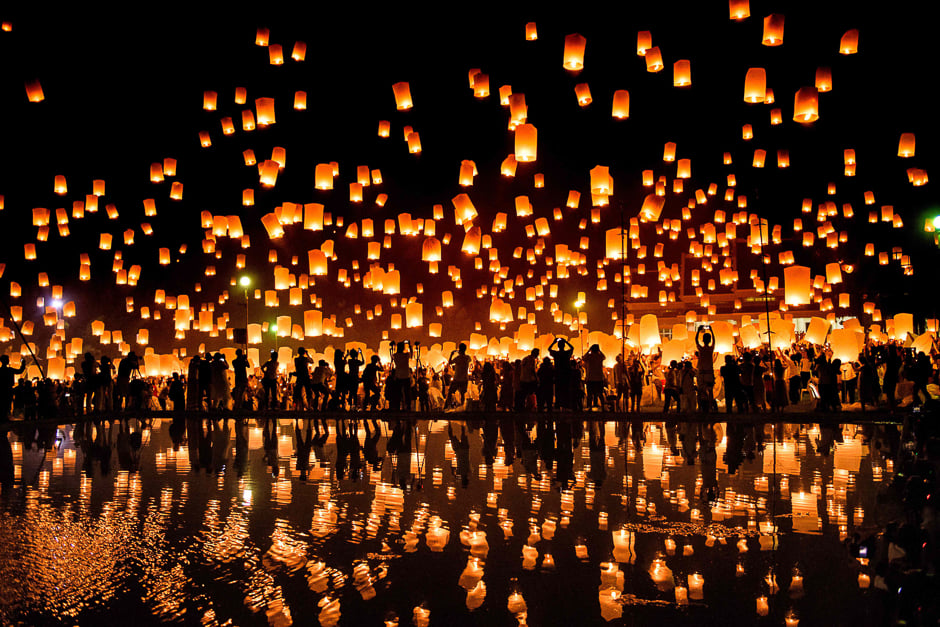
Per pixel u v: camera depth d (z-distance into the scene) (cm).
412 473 839
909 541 520
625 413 1672
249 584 435
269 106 1391
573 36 1158
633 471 841
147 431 1421
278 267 2197
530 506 647
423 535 547
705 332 1680
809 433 1272
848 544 514
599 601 402
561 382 1742
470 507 645
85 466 918
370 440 1206
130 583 437
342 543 526
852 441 1131
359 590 423
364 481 786
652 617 377
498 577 445
